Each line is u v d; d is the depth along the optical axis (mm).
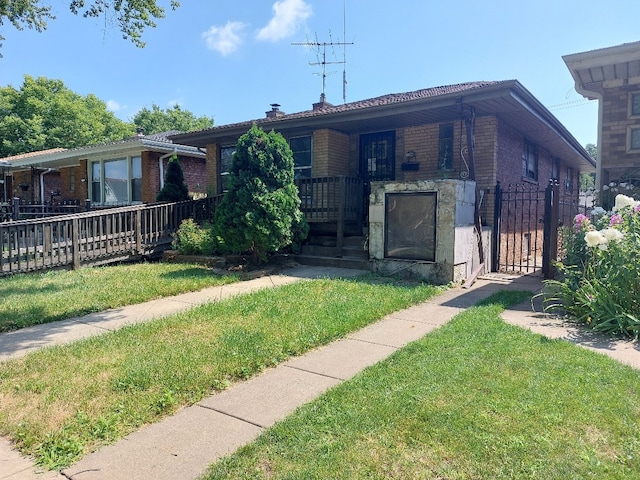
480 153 9688
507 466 2244
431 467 2268
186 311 5734
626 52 7086
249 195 8578
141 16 9414
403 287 7273
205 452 2514
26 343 4590
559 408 2832
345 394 3166
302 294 6605
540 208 13516
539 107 9297
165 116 47844
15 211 14992
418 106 8930
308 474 2230
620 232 5344
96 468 2375
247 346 4223
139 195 16609
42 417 2908
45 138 30219
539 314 5605
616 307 4688
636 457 2295
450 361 3752
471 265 8523
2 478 2293
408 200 8258
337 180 10406
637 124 7836
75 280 7809
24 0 8883
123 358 3971
